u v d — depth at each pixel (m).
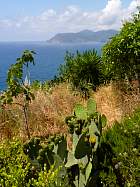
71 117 5.40
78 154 4.98
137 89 10.77
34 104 9.12
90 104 5.36
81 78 12.88
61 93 10.46
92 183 5.09
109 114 9.34
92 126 5.14
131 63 11.19
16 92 7.79
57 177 5.04
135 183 4.77
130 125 5.36
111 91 10.78
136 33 11.00
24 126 8.64
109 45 11.48
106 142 5.28
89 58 13.02
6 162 5.14
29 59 7.81
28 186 4.46
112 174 4.88
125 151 5.07
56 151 5.15
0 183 4.46
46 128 8.64
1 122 8.71
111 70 11.61
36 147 5.21
